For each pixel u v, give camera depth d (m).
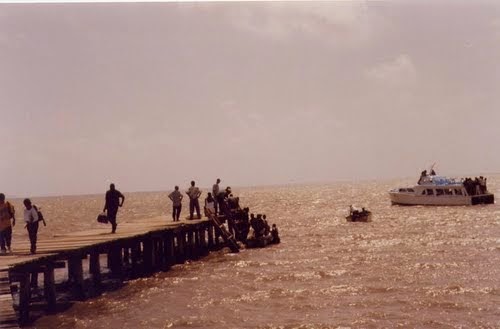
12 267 15.19
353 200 114.44
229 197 38.09
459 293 20.48
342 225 53.16
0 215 18.77
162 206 130.00
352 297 20.53
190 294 21.70
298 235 45.00
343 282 23.34
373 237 40.84
